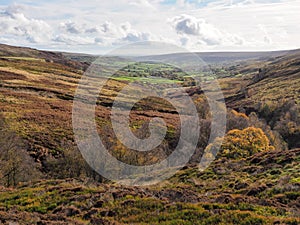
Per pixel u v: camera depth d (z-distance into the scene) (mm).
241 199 14672
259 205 13844
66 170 29906
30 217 12547
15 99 67062
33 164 32844
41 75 104875
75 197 15555
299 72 127875
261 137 36375
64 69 126500
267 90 105938
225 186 21141
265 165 25266
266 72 141625
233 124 48312
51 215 12883
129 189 16734
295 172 20875
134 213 12664
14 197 17172
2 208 14781
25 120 50281
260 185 18484
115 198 14953
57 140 42344
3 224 11359
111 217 12344
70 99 77375
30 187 20953
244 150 34188
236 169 25859
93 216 12547
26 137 41781
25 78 94188
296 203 14266
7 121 47500
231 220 10938
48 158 34562
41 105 64625
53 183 21703
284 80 120000
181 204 13117
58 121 52250
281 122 62562
